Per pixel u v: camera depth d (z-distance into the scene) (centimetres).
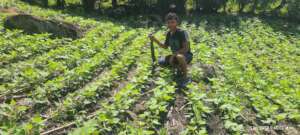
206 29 1931
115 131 622
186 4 2738
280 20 2445
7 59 955
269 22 2328
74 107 699
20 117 656
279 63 1294
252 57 1311
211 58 1152
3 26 1286
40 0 2545
